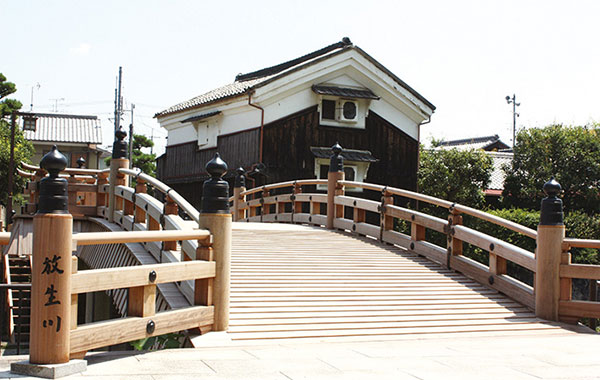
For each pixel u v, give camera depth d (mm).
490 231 19844
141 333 4414
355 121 19719
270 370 3912
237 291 6289
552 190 6887
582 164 23391
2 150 22438
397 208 9633
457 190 23516
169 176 23500
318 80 19406
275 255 8172
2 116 24641
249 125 18844
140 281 4410
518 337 5738
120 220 8875
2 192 23016
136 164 35812
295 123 19109
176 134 23312
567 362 4406
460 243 8469
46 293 3660
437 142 29859
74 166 31016
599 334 6168
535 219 19562
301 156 19141
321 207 19625
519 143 25234
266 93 18234
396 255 9000
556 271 6734
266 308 5879
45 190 3711
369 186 10484
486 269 7805
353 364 4172
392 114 20859
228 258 5324
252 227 10766
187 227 6195
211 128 20641
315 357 4406
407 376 3826
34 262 3682
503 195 25297
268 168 18375
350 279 7312
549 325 6449
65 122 32281
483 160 24000
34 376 3604
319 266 7773
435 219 8805
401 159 21078
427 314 6332
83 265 14211
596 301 6836
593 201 22969
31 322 3691
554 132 24094
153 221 7324
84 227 10367
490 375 3916
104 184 10180
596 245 6590
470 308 6789
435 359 4430
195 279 5078
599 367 4234
